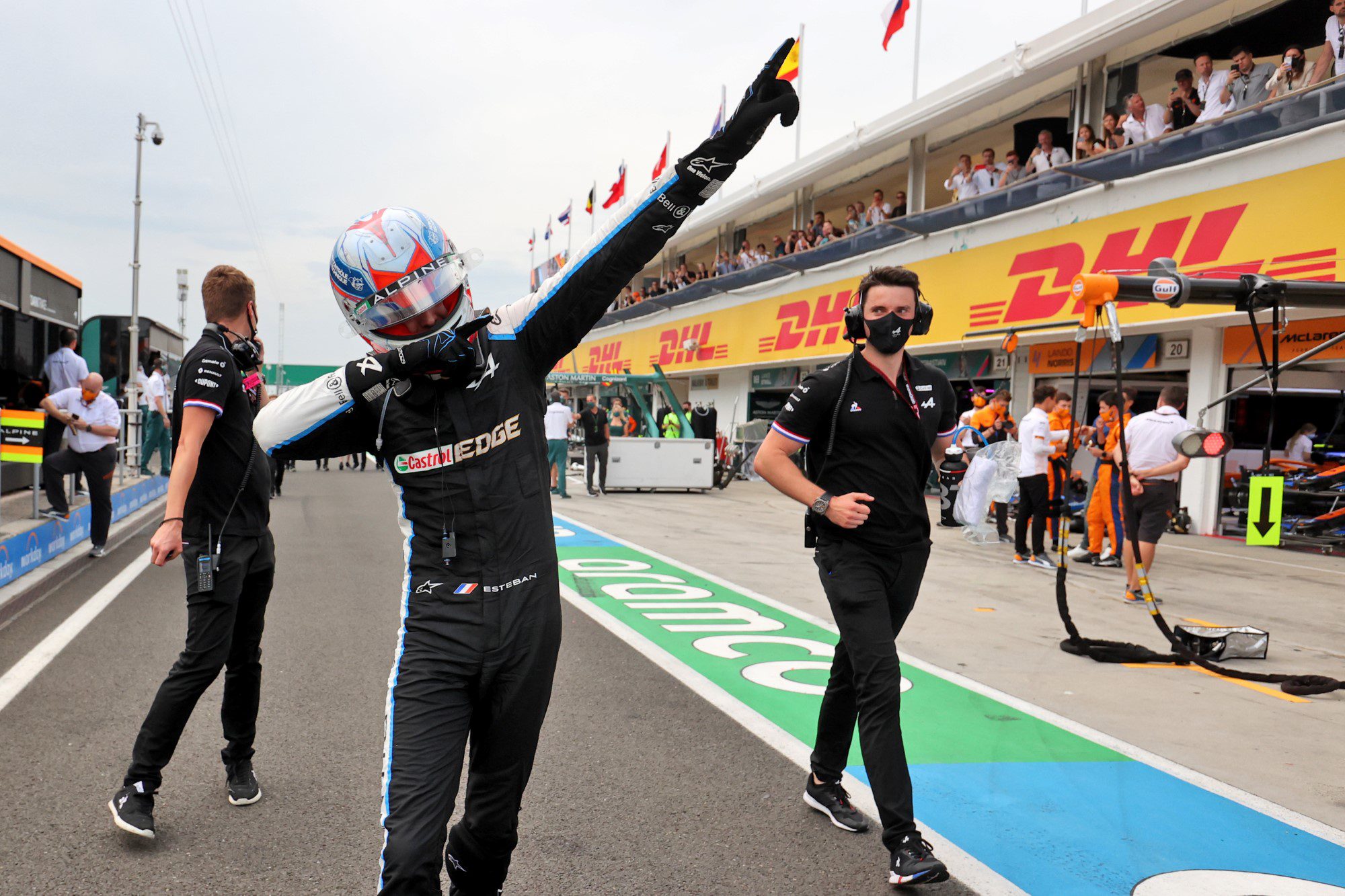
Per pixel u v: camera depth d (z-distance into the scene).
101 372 19.19
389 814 1.85
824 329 20.09
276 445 2.03
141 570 8.12
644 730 4.23
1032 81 14.84
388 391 1.97
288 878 2.81
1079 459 14.48
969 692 4.92
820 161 21.12
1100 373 14.02
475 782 2.07
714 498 17.66
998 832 3.23
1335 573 9.24
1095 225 12.70
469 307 2.01
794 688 4.92
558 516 13.71
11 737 3.96
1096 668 5.46
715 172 1.93
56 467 8.83
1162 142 10.58
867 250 18.39
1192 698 4.91
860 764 3.90
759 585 8.12
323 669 5.10
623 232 2.00
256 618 3.31
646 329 33.12
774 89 1.93
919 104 17.17
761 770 3.77
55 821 3.17
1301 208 9.79
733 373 26.77
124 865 2.87
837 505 2.88
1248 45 12.95
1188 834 3.23
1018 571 9.13
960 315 15.28
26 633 5.82
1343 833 3.26
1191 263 10.98
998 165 17.30
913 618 6.77
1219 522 12.37
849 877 2.89
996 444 11.15
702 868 2.94
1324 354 10.88
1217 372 12.15
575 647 5.77
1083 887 2.84
